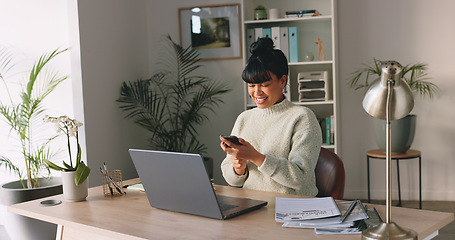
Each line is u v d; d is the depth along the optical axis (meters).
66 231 1.71
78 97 3.65
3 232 3.74
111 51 4.05
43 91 3.71
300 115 2.00
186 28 4.67
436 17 4.26
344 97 4.50
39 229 3.13
